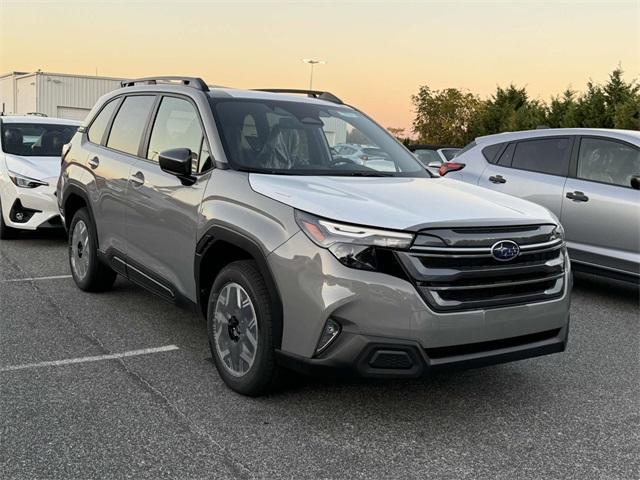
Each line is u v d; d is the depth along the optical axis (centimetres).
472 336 346
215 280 412
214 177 425
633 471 326
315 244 346
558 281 383
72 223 629
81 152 612
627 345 537
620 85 2638
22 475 303
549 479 317
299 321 351
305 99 524
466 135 3950
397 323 334
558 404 408
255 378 380
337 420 372
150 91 544
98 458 320
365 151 489
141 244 500
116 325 532
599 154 700
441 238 341
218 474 310
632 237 651
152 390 404
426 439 354
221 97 477
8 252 820
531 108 3081
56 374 425
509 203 404
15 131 952
